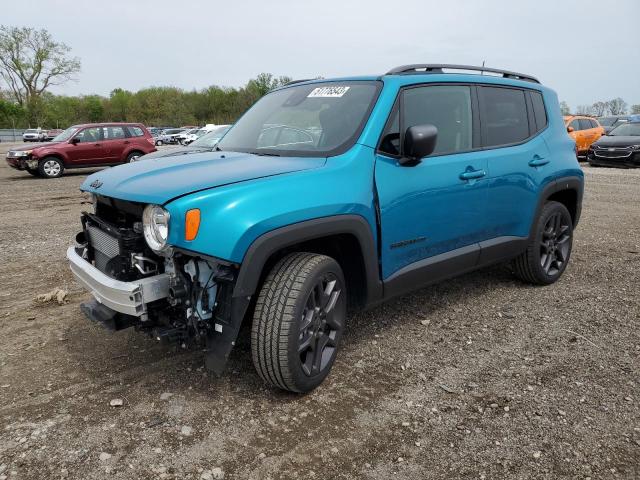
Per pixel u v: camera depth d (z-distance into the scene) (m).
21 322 4.02
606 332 3.82
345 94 3.59
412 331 3.85
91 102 92.88
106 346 3.59
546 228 4.77
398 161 3.35
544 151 4.61
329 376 3.20
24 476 2.33
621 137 16.64
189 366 3.30
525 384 3.10
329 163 3.08
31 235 7.27
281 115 3.80
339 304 3.09
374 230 3.18
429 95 3.69
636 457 2.45
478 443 2.56
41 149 15.62
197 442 2.56
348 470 2.38
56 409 2.84
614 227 7.54
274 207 2.69
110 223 3.13
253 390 3.04
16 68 68.19
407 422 2.73
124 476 2.33
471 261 3.99
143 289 2.63
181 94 93.50
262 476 2.34
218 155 3.42
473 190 3.85
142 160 3.57
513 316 4.12
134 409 2.84
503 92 4.36
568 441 2.57
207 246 2.53
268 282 2.80
